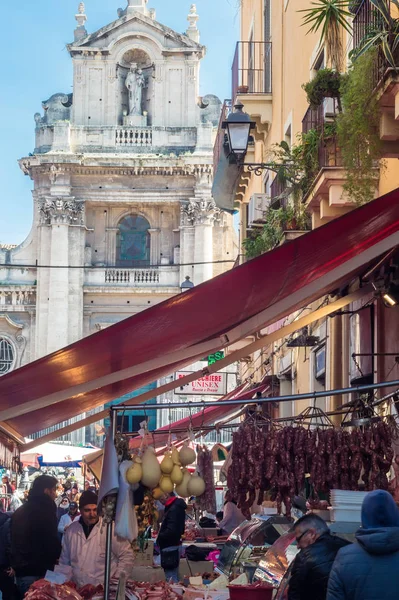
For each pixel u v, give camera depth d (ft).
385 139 37.19
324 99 46.47
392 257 38.01
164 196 185.78
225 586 35.29
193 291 28.45
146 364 30.86
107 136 186.91
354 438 32.19
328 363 59.67
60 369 29.04
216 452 63.82
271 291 29.40
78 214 184.03
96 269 184.55
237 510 61.72
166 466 33.30
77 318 182.60
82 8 193.06
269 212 64.54
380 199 28.17
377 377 46.39
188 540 58.80
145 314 28.48
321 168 44.75
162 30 189.57
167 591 33.40
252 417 34.68
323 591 25.32
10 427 36.19
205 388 108.99
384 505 21.83
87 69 189.88
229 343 32.53
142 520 34.50
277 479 32.37
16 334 183.62
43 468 147.64
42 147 185.98
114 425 31.65
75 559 35.63
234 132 57.06
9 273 184.34
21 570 38.68
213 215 185.06
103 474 31.01
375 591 21.29
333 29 38.73
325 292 40.52
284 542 32.89
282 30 80.89
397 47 34.65
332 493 29.50
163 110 189.78
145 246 188.24
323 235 28.19
